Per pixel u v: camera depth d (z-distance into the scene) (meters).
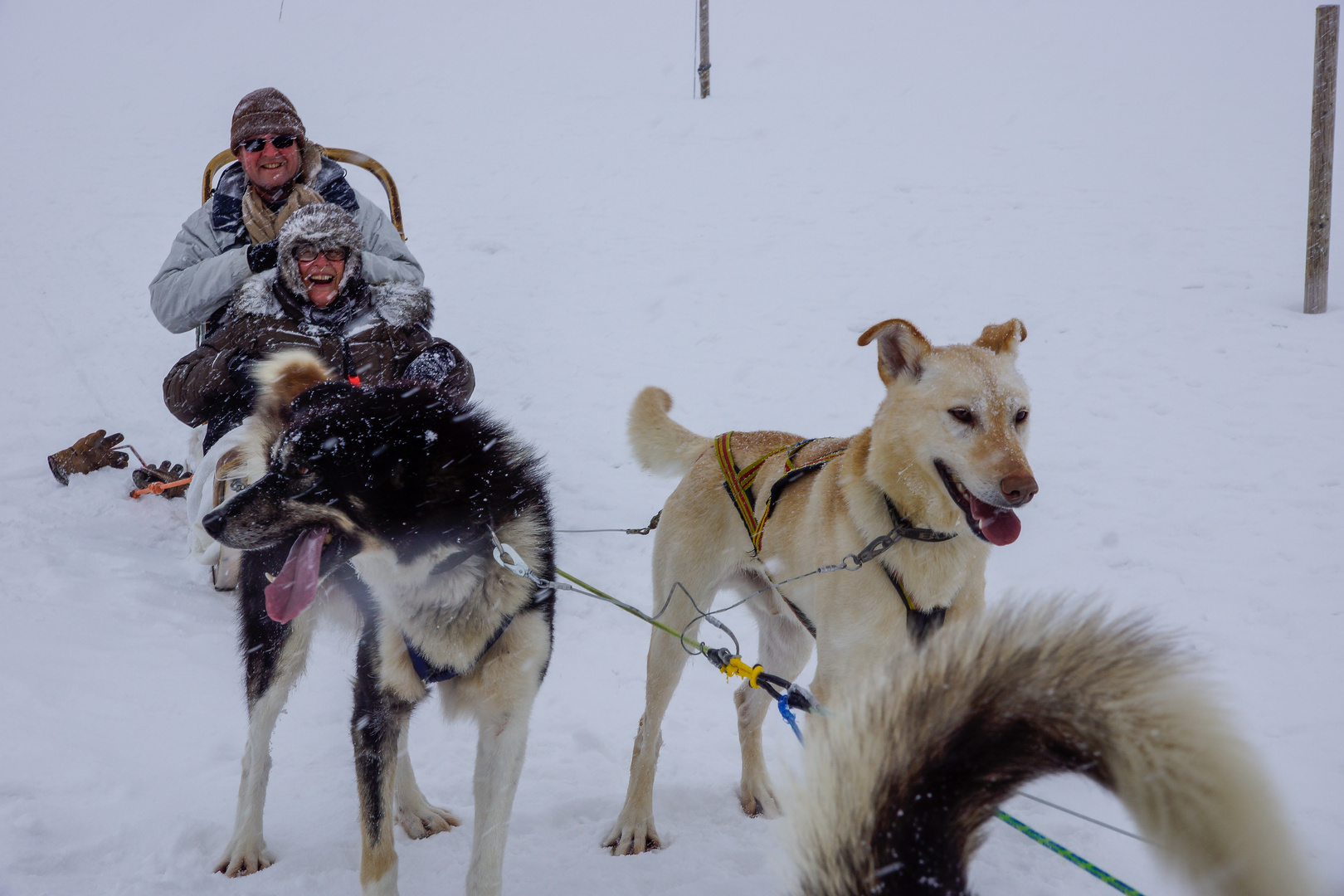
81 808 2.93
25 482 5.91
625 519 5.57
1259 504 4.99
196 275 4.59
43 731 3.29
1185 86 16.27
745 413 6.93
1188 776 1.24
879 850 1.35
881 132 15.12
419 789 3.09
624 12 25.11
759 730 3.16
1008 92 16.75
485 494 2.52
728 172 13.83
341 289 4.43
